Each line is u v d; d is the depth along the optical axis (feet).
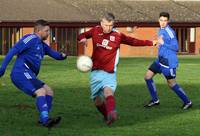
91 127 57.62
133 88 99.66
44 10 299.58
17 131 54.49
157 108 73.87
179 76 131.34
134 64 182.80
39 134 53.06
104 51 59.26
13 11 291.99
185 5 342.44
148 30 320.09
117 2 328.70
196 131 55.57
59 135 52.65
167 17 73.87
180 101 81.76
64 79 117.60
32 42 57.57
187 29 342.23
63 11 302.86
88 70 59.57
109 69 59.16
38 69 58.80
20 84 57.62
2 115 64.85
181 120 62.95
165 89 98.94
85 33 60.23
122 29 313.53
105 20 58.85
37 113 66.59
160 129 56.65
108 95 57.77
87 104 76.43
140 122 61.36
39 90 57.26
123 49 317.63
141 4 332.60
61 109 71.05
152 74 75.66
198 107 75.36
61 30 312.50
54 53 59.72
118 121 61.72
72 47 313.73
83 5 316.60
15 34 303.89
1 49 303.48
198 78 125.59
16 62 58.13
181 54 336.08
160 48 74.69
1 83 105.40
